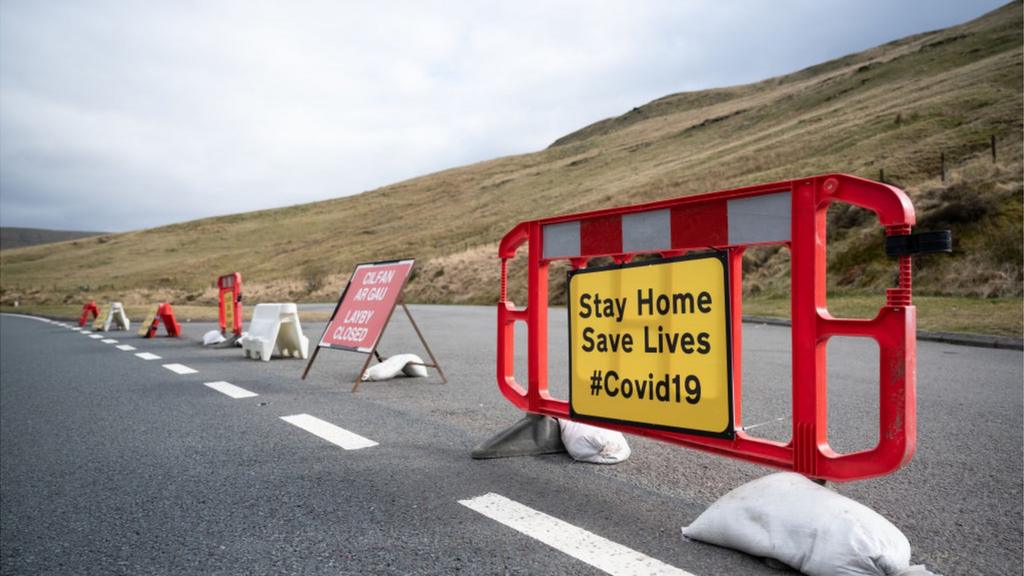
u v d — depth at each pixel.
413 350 11.14
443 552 2.84
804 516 2.59
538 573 2.62
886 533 2.46
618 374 3.75
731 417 3.16
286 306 10.20
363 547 2.91
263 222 109.81
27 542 3.05
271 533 3.10
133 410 6.12
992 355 9.83
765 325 16.17
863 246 21.77
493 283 39.59
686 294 3.37
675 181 54.69
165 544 3.00
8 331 18.44
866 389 6.89
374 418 5.64
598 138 120.88
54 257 104.31
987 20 92.25
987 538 2.96
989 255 17.91
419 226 79.88
